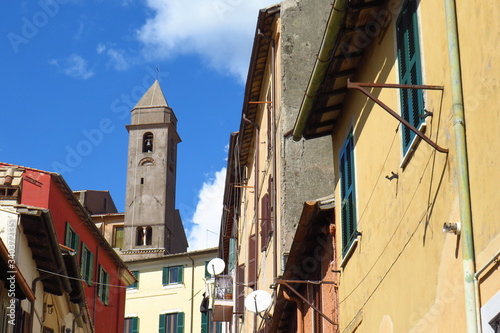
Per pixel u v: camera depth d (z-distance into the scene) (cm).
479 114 744
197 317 5141
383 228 1061
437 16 852
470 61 768
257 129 2497
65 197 2878
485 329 714
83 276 3080
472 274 742
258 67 2284
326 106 1299
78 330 2511
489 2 720
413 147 922
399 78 980
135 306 5297
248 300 1842
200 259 5259
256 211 2448
